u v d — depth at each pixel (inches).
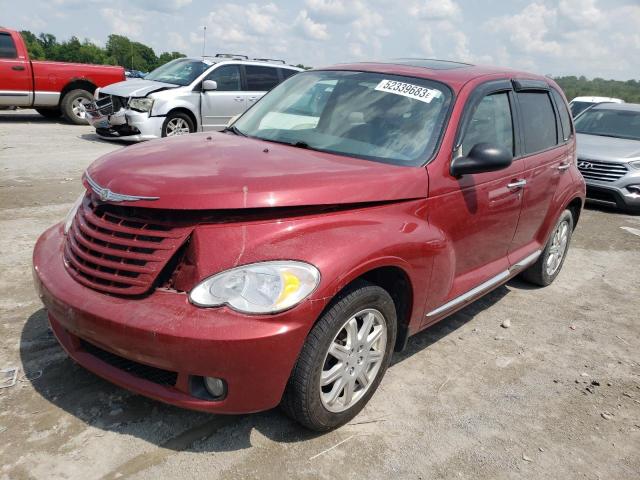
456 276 146.3
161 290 99.9
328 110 149.0
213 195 100.5
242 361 93.8
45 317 150.4
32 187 283.3
